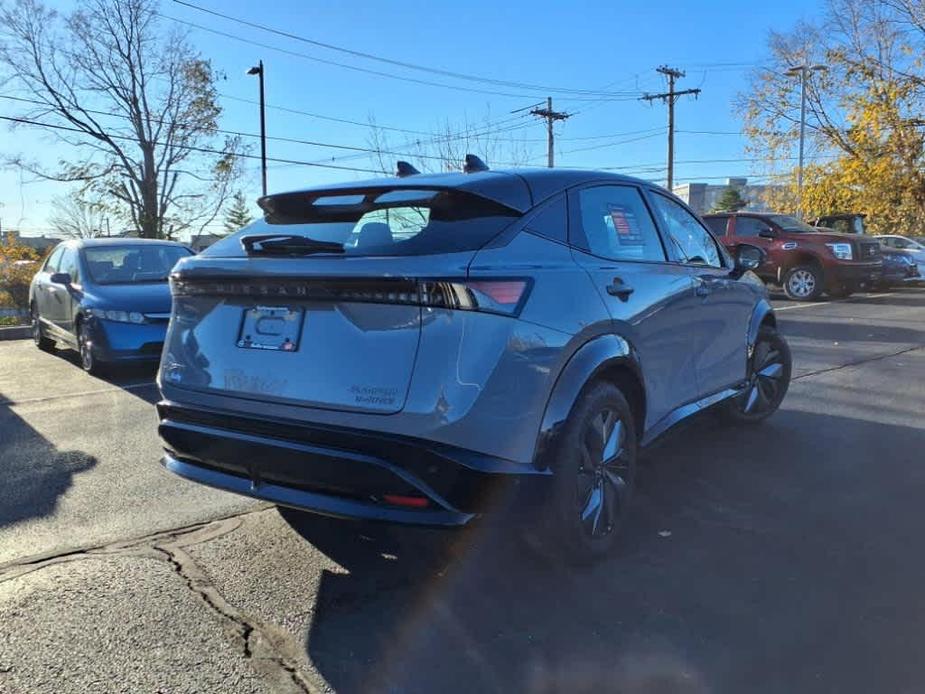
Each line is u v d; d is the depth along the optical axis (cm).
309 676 268
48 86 3191
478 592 331
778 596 323
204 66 3447
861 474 479
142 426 609
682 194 7669
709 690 258
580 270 344
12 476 485
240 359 323
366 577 346
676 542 379
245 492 326
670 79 3934
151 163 3481
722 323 497
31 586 334
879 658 275
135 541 385
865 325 1221
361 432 289
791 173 3372
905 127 2891
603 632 297
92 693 257
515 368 294
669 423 424
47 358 986
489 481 289
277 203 375
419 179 347
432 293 280
